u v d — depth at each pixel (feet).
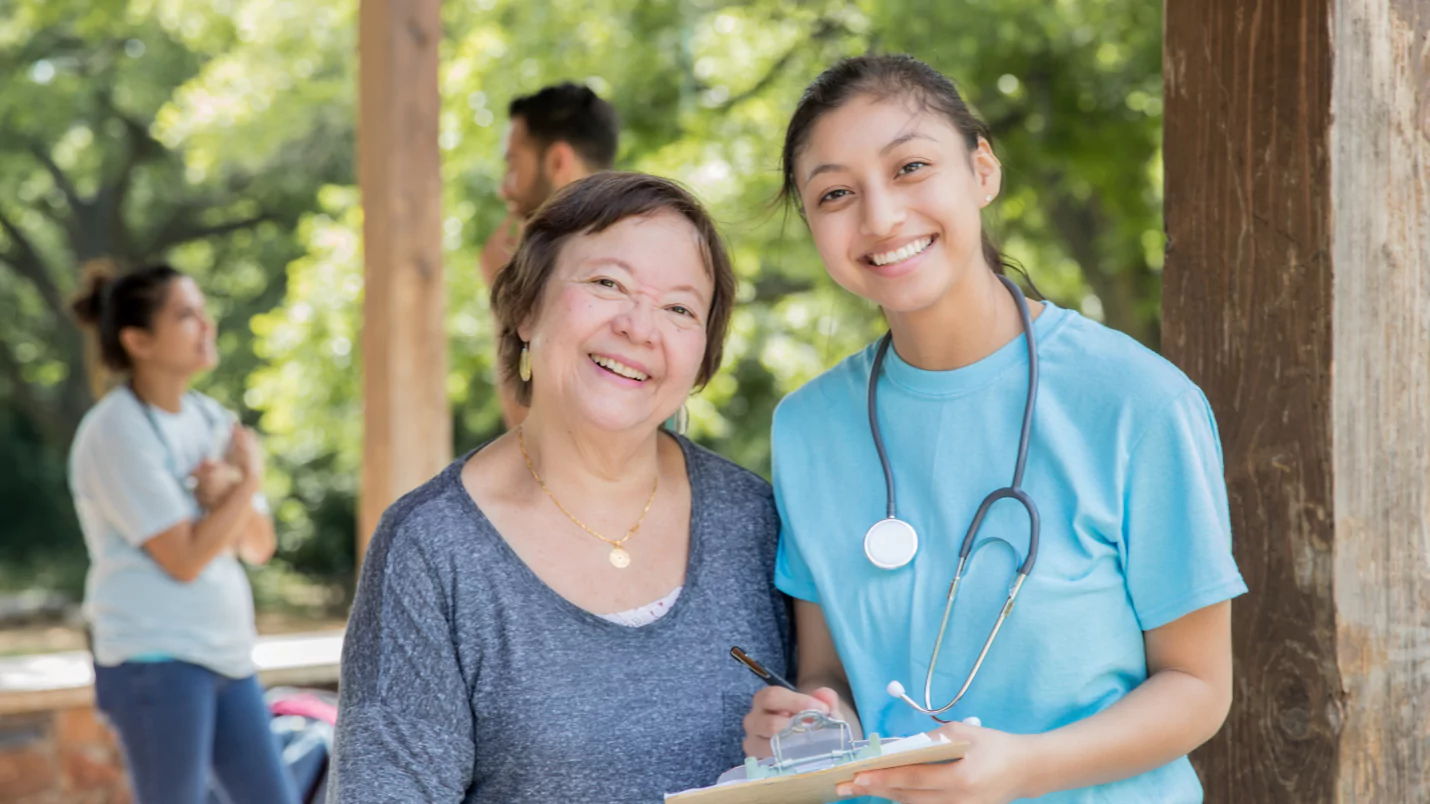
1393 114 5.63
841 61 5.49
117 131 55.16
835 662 5.92
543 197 11.54
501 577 5.68
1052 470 5.19
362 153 13.51
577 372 5.76
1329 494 5.54
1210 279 5.93
